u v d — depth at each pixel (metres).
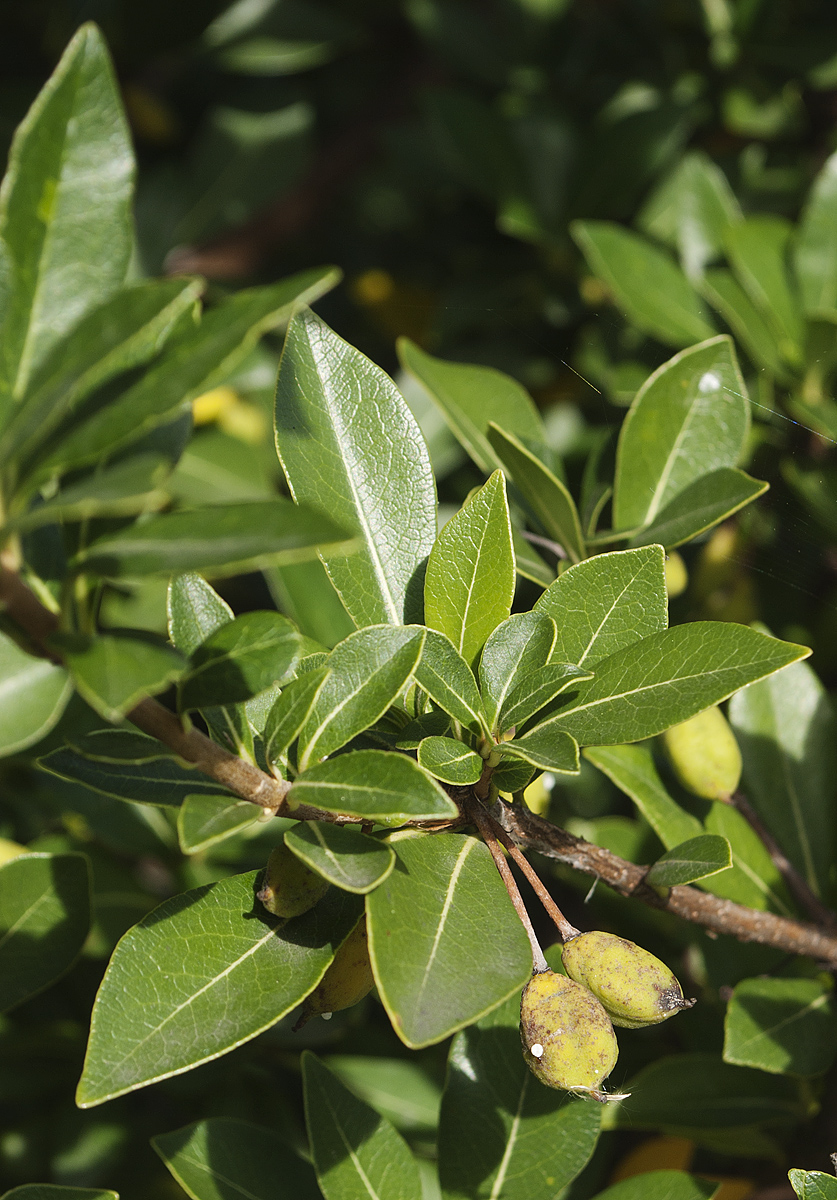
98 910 0.51
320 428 0.41
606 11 0.79
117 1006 0.38
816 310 0.53
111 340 0.35
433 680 0.39
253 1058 0.51
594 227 0.55
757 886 0.46
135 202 0.76
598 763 0.45
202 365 0.35
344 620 0.50
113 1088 0.37
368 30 0.87
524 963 0.37
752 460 0.52
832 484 0.51
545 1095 0.43
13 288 0.36
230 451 0.65
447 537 0.40
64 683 0.49
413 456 0.42
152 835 0.52
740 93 0.71
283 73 0.91
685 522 0.43
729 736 0.44
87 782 0.39
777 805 0.47
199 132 0.84
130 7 0.75
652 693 0.39
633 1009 0.38
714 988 0.48
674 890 0.42
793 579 0.52
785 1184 0.46
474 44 0.81
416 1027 0.36
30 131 0.37
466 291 0.72
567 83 0.79
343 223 0.91
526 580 0.48
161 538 0.35
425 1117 0.49
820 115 0.73
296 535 0.35
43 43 0.79
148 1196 0.50
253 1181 0.44
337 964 0.39
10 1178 0.50
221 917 0.39
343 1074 0.50
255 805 0.38
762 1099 0.46
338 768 0.37
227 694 0.37
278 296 0.35
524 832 0.40
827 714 0.47
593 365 0.65
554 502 0.44
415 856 0.38
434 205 0.86
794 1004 0.44
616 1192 0.43
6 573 0.35
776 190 0.70
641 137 0.68
